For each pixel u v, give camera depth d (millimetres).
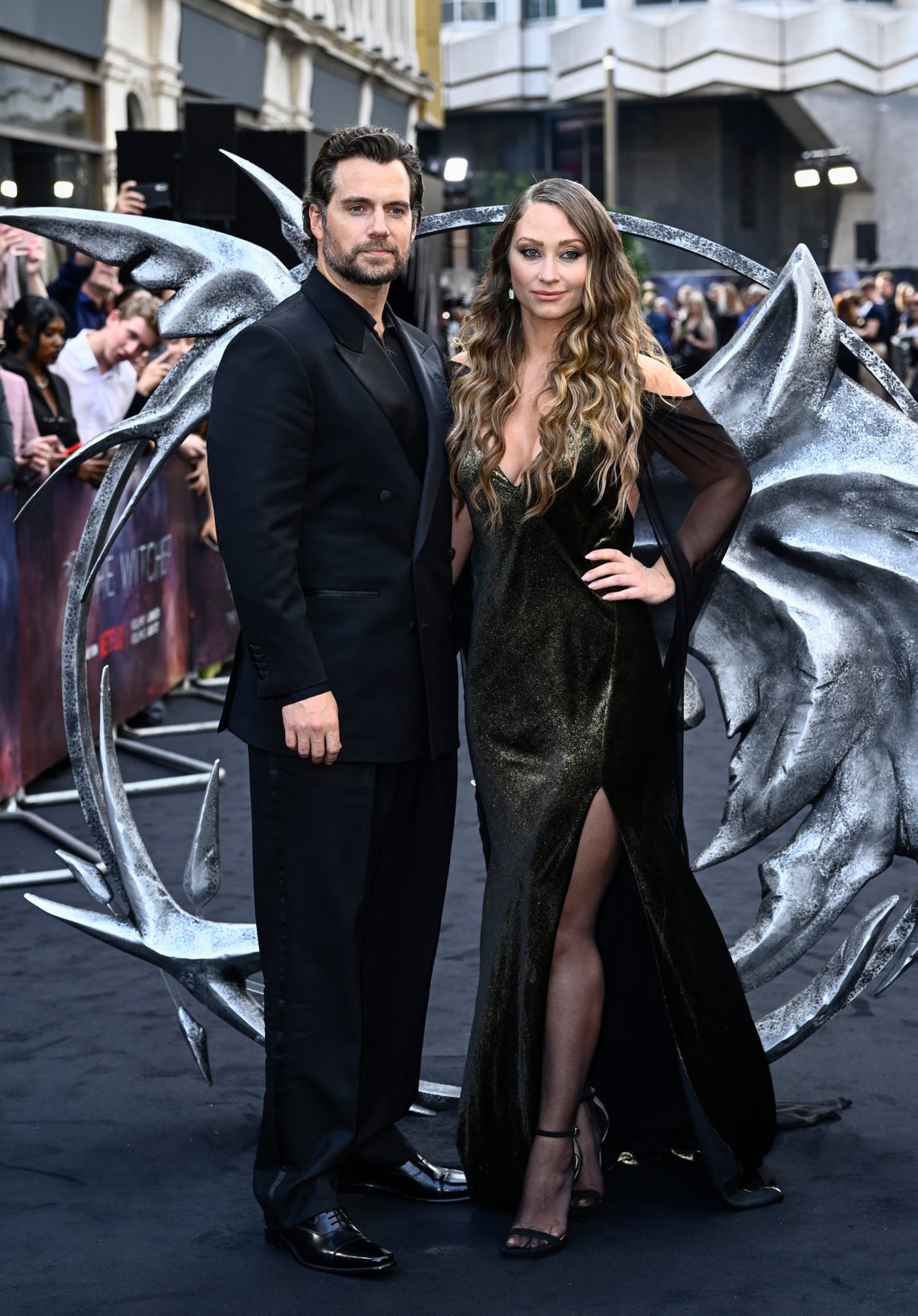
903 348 18391
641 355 2713
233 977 3039
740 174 49094
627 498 2717
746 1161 2736
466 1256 2604
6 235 8125
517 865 2641
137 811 5598
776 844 5082
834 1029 3564
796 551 2971
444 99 49375
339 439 2570
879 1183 2828
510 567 2639
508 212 2666
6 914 4484
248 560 2508
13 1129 3090
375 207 2539
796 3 45438
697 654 3016
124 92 15633
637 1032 2867
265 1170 2648
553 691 2648
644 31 46156
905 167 35906
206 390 3004
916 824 3010
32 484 5441
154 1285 2510
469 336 2711
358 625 2600
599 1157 2779
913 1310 2396
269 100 20094
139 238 2975
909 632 2977
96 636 6023
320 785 2600
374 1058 2771
